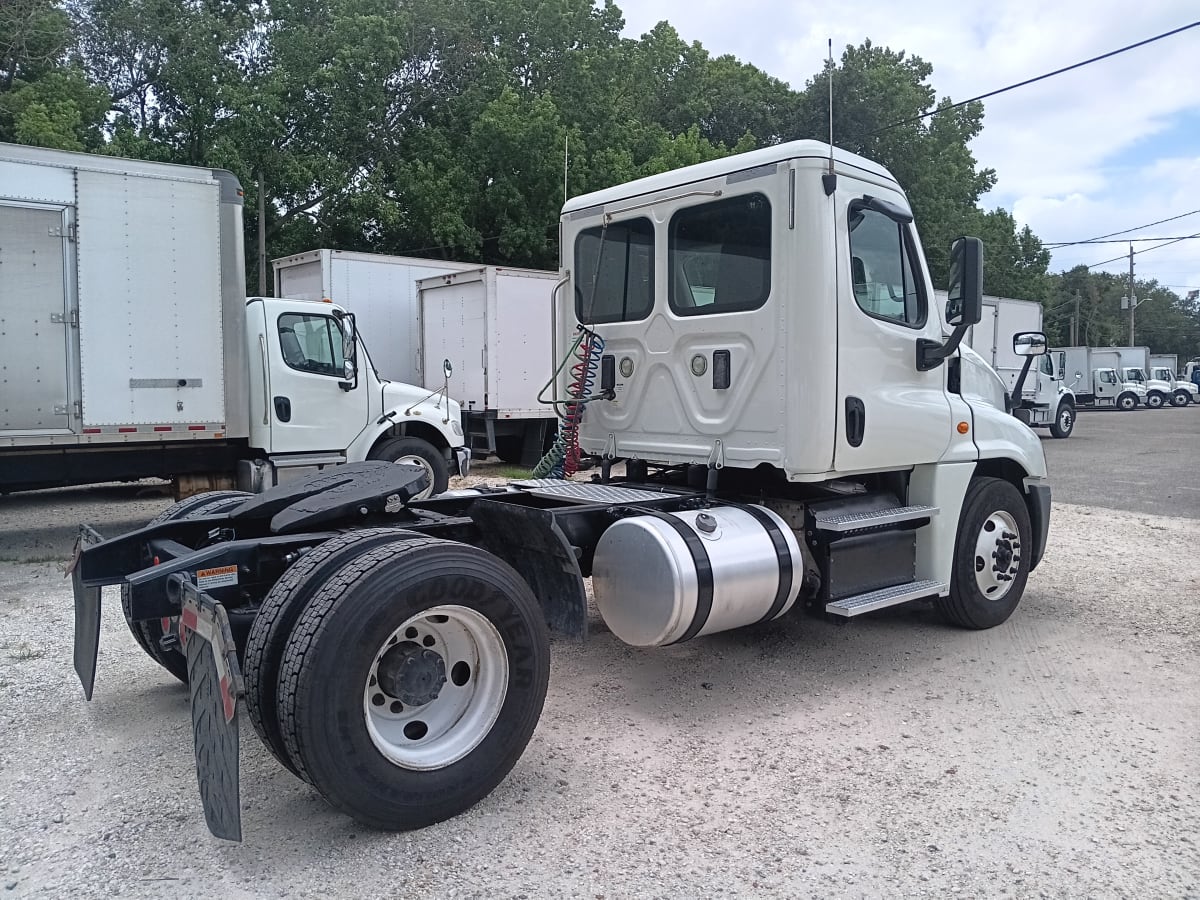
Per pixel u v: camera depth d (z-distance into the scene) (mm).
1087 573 7648
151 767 3844
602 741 4125
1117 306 87000
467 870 3051
